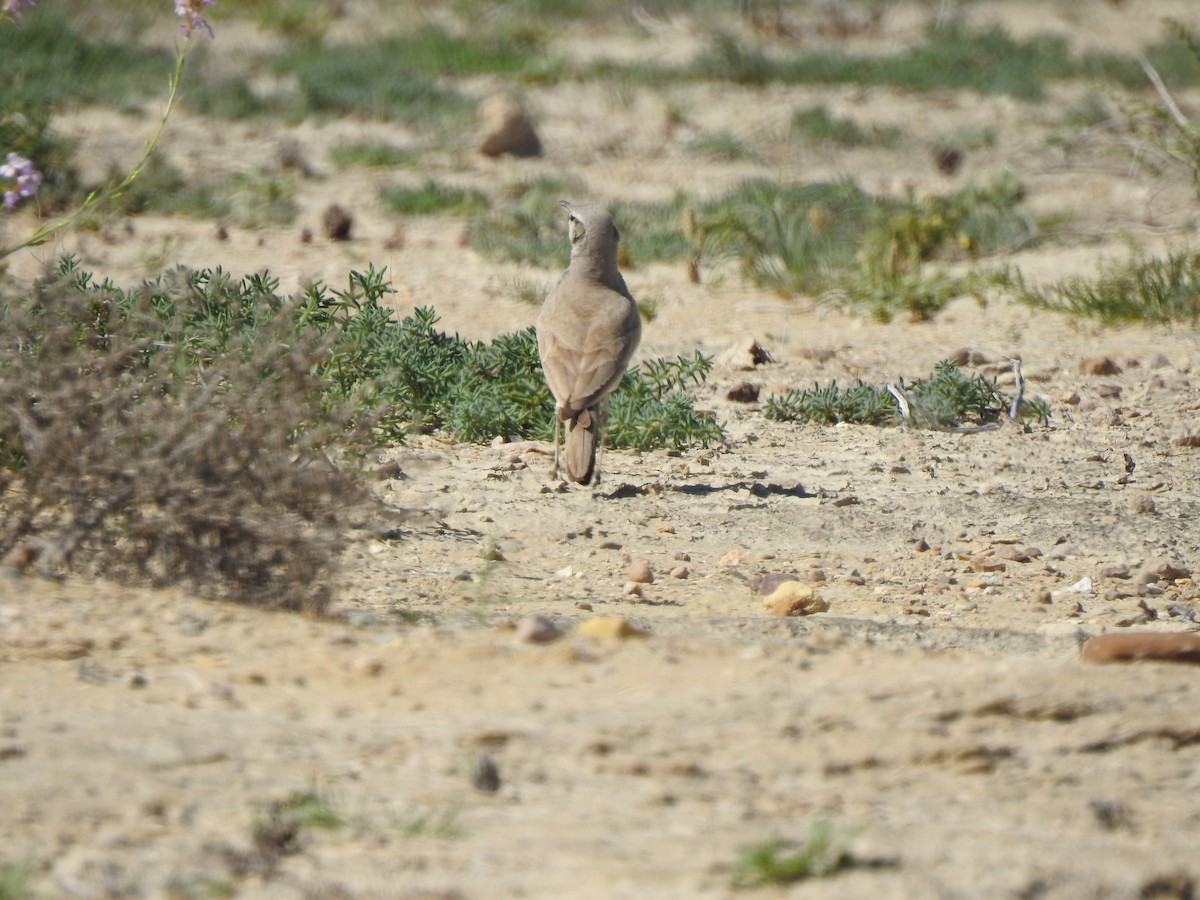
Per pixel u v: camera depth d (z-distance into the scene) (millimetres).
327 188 59594
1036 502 28078
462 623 19141
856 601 22266
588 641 18109
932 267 50625
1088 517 27281
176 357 22500
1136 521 27172
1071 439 32781
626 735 15164
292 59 78562
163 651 16828
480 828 13211
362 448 22812
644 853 12805
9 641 16594
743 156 67625
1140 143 58312
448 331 40188
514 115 66250
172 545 18516
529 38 86312
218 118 68188
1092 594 23219
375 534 20359
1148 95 80500
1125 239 47000
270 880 12172
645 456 30141
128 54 75125
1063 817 14000
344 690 16203
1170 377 38250
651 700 16156
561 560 23547
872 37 92312
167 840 12711
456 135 68688
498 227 53594
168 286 25656
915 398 34094
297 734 14938
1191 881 12695
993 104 78312
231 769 14062
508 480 27516
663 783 14289
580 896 11984
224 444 18625
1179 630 21375
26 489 18812
